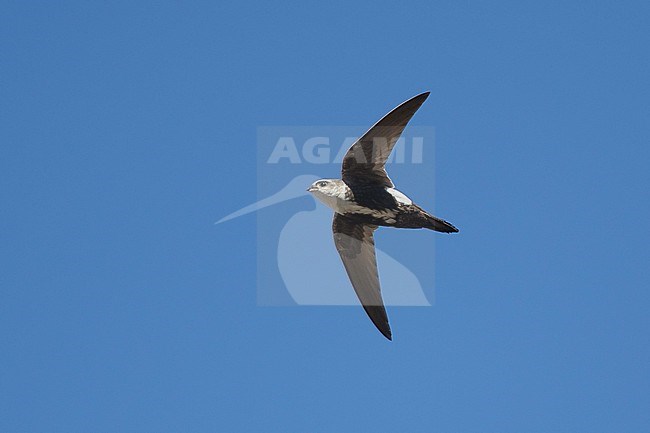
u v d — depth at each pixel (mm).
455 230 15227
